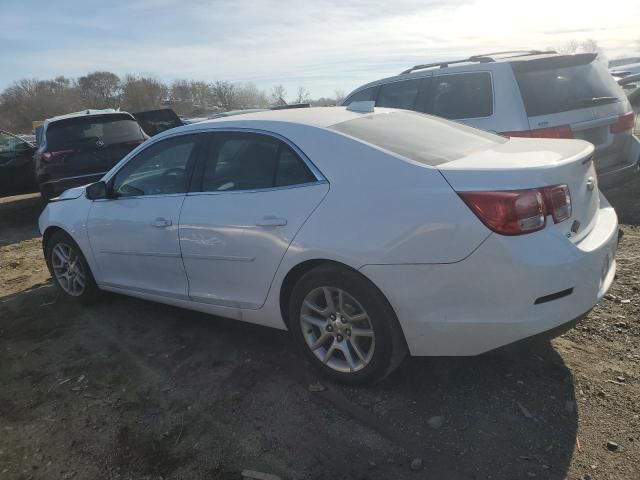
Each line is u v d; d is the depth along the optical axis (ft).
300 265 9.86
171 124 56.59
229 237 10.71
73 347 12.70
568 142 10.43
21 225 29.71
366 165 9.31
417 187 8.68
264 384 10.41
